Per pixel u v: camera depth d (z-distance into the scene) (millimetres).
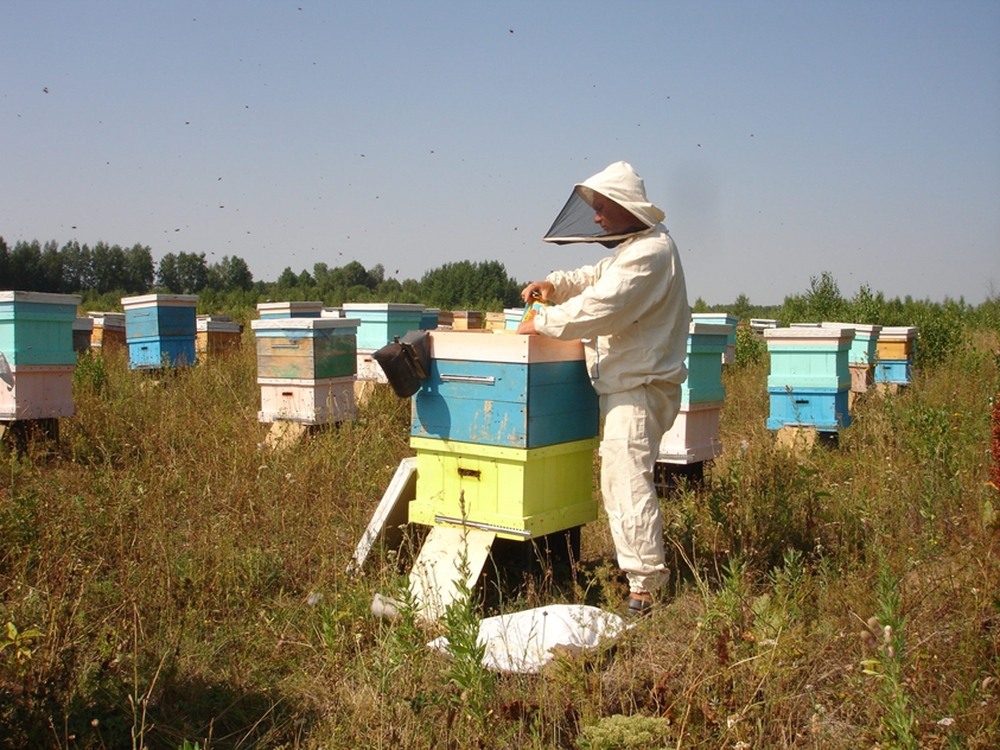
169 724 3152
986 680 3080
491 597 4480
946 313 16094
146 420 7883
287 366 8117
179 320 12344
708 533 5207
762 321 17219
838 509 5395
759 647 3186
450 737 2992
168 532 4961
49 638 3236
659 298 4227
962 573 4168
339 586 4406
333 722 3152
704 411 6672
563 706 3135
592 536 5453
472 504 4500
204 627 3971
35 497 5082
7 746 2807
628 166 4359
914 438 7199
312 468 6477
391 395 9609
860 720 3135
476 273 47156
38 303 7211
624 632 3531
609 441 4305
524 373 4246
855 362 11031
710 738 2895
